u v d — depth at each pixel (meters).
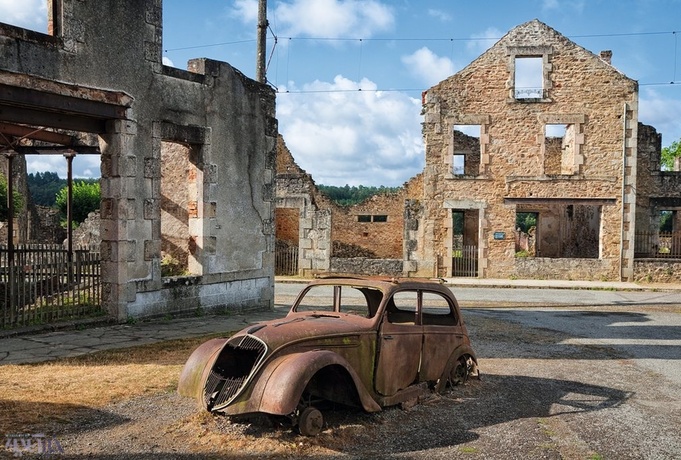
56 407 6.13
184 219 19.84
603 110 25.75
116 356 8.62
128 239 11.41
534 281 25.06
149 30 11.86
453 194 26.34
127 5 11.41
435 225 26.42
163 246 20.19
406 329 6.52
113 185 11.29
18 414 5.86
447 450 5.30
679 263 25.36
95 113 10.75
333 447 5.23
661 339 11.98
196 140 12.90
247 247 14.40
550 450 5.39
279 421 5.58
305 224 26.84
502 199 26.12
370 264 26.59
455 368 7.27
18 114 9.93
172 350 9.15
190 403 6.39
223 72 13.61
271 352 5.28
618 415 6.61
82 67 10.59
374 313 6.97
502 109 26.06
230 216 13.86
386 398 6.18
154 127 11.93
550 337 11.94
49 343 9.41
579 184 25.88
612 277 25.78
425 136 26.88
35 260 12.66
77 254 11.20
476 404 6.80
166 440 5.29
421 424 5.99
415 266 26.42
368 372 6.02
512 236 26.12
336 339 5.77
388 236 34.62
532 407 6.81
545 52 25.84
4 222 30.02
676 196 27.16
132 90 11.48
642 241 26.73
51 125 10.45
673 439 5.82
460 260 26.47
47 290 10.77
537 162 25.98
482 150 26.19
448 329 7.20
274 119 15.23
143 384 7.10
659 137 27.23
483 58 26.12
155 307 12.01
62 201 43.91
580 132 25.83
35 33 9.85
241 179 14.18
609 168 25.80
